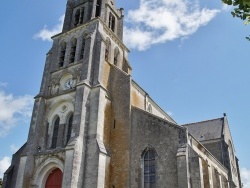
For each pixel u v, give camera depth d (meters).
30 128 31.91
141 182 26.58
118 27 41.88
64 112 31.97
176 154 25.30
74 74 33.56
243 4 7.64
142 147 27.84
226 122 55.06
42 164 29.02
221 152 47.88
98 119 28.44
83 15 39.84
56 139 31.42
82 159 26.58
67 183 24.78
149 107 40.03
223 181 39.94
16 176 32.28
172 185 24.78
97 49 33.53
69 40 37.47
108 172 27.62
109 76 33.81
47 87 34.84
